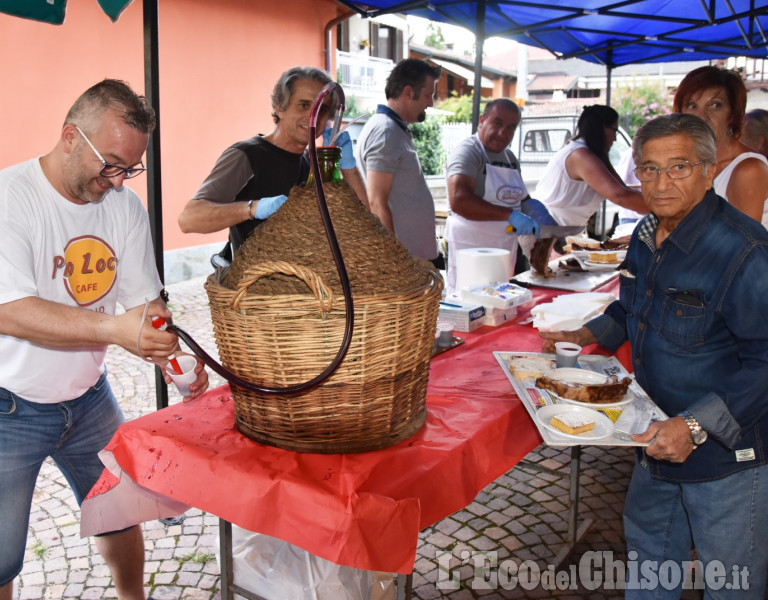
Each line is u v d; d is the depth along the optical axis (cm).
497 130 397
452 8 488
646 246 186
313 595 182
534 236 359
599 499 329
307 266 144
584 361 215
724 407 159
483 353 239
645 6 534
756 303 158
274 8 969
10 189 165
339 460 154
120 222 194
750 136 399
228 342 153
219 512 152
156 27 269
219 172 258
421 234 377
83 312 160
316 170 130
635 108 2311
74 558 279
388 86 362
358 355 146
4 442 183
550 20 520
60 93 689
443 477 155
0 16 630
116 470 172
